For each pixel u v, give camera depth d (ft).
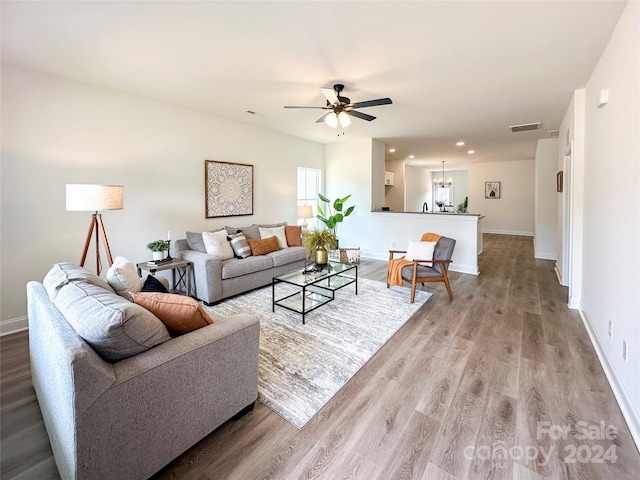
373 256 21.44
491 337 9.44
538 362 7.96
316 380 7.23
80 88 10.74
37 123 9.91
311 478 4.71
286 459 5.06
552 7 6.51
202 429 5.14
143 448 4.35
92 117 11.07
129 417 4.15
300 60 8.97
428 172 43.24
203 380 5.07
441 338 9.38
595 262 9.23
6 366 7.92
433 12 6.68
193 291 12.89
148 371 4.33
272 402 6.44
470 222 17.53
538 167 21.25
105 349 4.19
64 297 5.08
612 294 7.30
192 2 6.36
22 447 5.34
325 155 22.88
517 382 7.10
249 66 9.37
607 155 7.98
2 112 9.29
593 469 4.83
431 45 8.11
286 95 12.01
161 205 13.28
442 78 10.31
